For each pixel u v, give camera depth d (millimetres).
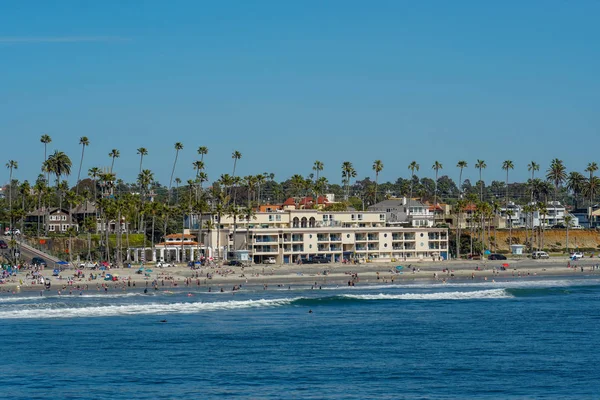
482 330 182250
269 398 125812
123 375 139250
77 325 187000
